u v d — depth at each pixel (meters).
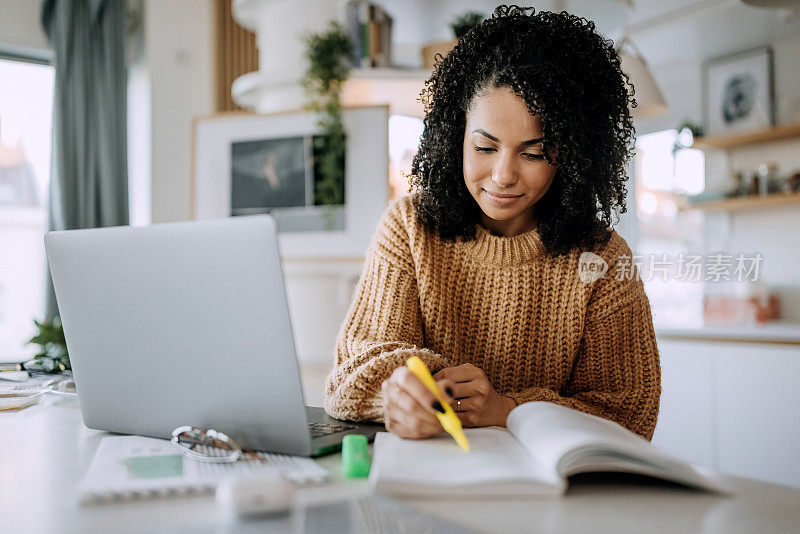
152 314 0.75
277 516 0.53
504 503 0.57
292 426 0.70
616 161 1.02
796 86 3.08
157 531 0.50
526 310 1.06
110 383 0.81
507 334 1.07
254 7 2.80
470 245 1.07
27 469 0.69
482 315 1.08
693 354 2.64
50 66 3.44
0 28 3.19
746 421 2.47
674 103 3.52
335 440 0.78
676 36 3.08
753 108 3.19
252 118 2.80
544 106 0.88
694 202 3.22
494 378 1.08
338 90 2.54
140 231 0.73
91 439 0.83
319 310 2.61
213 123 2.84
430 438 0.75
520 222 1.07
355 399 0.89
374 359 0.89
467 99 0.96
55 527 0.51
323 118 2.62
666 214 3.49
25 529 0.51
